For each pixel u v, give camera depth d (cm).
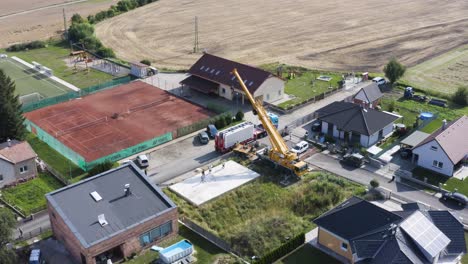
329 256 5478
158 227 5709
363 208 5478
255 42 13900
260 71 9681
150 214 5656
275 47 13438
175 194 6775
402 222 5119
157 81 10950
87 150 8050
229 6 18075
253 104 7394
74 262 5484
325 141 8144
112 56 12738
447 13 16500
